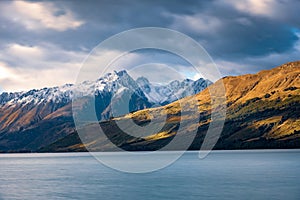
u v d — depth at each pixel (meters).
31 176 128.00
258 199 72.81
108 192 84.25
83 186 95.56
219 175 120.56
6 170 161.50
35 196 79.56
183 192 82.44
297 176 114.56
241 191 82.75
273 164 166.88
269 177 112.00
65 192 85.00
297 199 72.62
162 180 107.81
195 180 106.19
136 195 79.38
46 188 92.25
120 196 78.50
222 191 83.06
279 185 92.38
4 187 94.81
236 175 119.88
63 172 144.75
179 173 129.88
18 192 85.50
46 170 158.00
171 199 73.88
